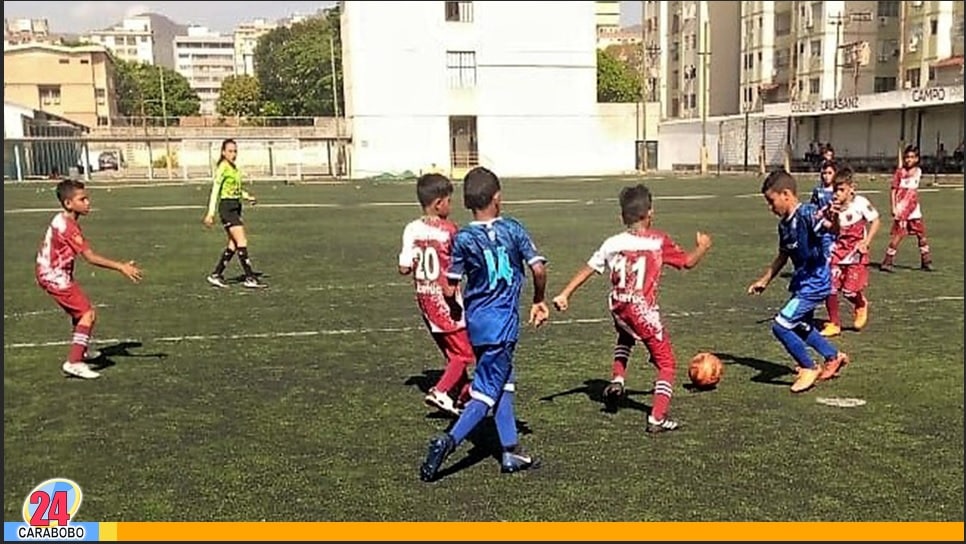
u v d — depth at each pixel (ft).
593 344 23.59
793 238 18.52
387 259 42.78
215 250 47.78
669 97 258.16
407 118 167.63
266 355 22.90
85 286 35.09
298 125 209.26
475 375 14.26
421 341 24.38
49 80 245.04
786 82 207.21
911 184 36.60
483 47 169.89
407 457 15.14
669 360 16.28
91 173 165.48
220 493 13.71
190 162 192.54
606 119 181.37
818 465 14.53
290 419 17.38
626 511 12.85
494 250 13.80
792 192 18.58
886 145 143.64
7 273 39.09
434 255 16.75
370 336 25.11
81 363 21.02
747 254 42.55
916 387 19.08
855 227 24.36
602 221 61.98
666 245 16.08
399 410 17.90
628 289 16.06
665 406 16.10
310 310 29.25
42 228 60.13
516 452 14.43
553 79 174.70
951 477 14.01
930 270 37.09
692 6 238.07
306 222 64.85
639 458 14.90
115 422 17.30
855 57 186.39
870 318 26.96
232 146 33.94
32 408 18.31
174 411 18.02
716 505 13.03
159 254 46.01
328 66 249.14
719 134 175.52
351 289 33.60
